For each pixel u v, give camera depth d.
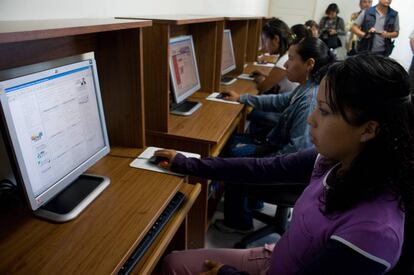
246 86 2.78
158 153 1.30
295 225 0.87
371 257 0.64
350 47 5.46
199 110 2.01
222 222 2.15
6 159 1.10
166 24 1.46
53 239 0.87
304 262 0.81
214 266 1.04
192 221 1.82
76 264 0.79
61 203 1.00
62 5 1.29
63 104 0.96
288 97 2.11
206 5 3.04
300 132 1.58
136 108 1.37
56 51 1.16
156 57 1.53
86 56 1.07
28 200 0.85
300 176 1.15
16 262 0.79
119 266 0.80
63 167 0.98
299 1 6.04
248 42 3.91
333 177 0.82
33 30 0.75
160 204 1.04
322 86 0.75
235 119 2.00
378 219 0.66
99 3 1.52
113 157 1.34
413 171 0.68
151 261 0.94
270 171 1.18
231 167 1.21
